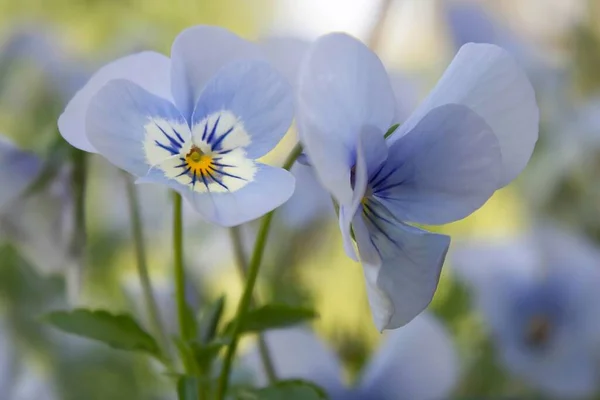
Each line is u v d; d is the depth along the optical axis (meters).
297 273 0.34
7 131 0.33
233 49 0.25
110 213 0.33
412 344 0.30
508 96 0.25
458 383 0.33
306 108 0.24
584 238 0.36
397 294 0.24
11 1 0.37
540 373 0.33
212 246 0.34
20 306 0.33
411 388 0.30
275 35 0.28
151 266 0.34
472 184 0.24
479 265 0.34
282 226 0.34
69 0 0.38
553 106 0.39
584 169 0.38
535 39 0.42
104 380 0.33
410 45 0.40
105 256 0.34
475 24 0.39
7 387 0.32
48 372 0.33
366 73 0.24
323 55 0.24
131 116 0.25
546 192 0.38
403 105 0.34
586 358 0.34
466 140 0.24
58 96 0.34
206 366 0.27
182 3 0.40
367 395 0.30
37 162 0.29
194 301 0.32
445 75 0.25
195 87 0.25
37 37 0.35
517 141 0.25
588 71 0.41
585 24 0.43
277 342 0.30
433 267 0.24
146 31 0.35
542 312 0.34
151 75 0.26
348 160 0.24
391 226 0.25
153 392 0.33
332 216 0.34
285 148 0.32
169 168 0.24
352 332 0.33
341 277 0.34
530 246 0.34
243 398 0.27
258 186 0.24
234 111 0.25
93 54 0.34
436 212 0.25
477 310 0.34
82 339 0.33
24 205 0.29
